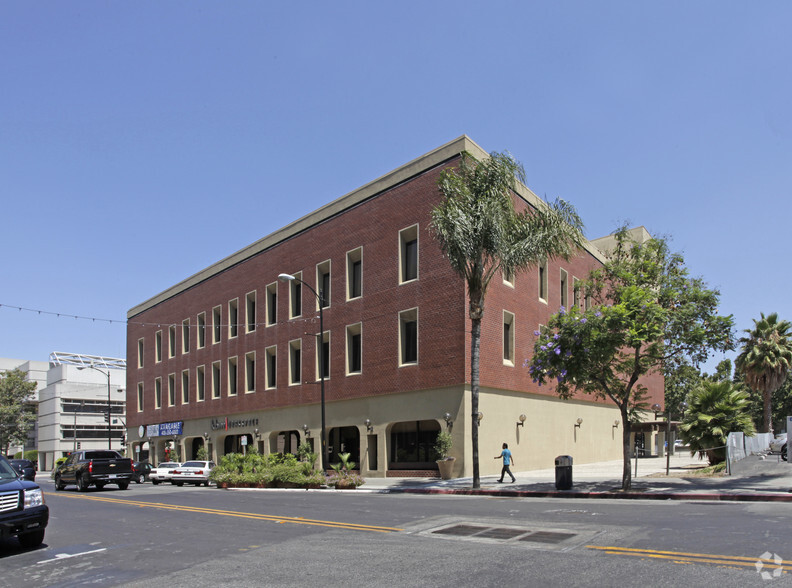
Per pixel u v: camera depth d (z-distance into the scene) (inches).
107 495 962.1
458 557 348.5
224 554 389.1
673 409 2046.0
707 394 1118.4
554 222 890.7
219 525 529.0
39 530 446.0
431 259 1168.8
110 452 1202.0
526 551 357.7
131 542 457.4
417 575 309.6
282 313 1561.3
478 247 873.5
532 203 1270.9
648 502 638.5
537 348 832.3
